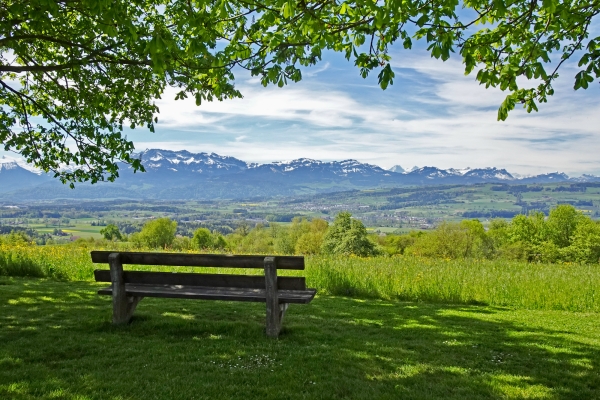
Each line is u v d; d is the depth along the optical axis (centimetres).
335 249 6419
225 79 684
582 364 533
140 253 610
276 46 527
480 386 438
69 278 1176
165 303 845
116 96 953
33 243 1645
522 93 621
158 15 912
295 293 605
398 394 407
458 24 499
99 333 585
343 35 594
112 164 1033
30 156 998
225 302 871
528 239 6862
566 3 489
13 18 703
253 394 397
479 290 1031
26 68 763
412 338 646
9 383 403
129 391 395
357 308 888
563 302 969
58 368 451
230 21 599
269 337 586
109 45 845
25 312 714
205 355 504
